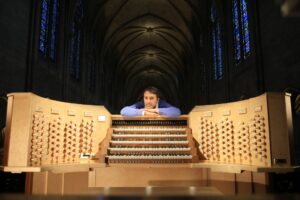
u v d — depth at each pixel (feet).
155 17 103.71
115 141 18.80
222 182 17.99
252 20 43.42
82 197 6.73
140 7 96.17
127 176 17.88
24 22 40.40
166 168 18.06
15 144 14.97
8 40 35.81
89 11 81.20
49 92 50.39
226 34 60.03
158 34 119.65
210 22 76.84
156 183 17.84
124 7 93.50
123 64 148.15
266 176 15.67
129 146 18.72
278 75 36.19
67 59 59.11
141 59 156.56
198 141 19.42
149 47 136.15
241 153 17.26
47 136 16.76
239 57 53.11
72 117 18.76
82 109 19.42
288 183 15.51
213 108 19.25
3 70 34.50
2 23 34.40
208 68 76.69
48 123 16.94
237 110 17.72
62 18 58.23
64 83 57.62
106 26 97.60
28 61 41.27
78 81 71.00
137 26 111.14
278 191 15.40
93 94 90.38
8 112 15.52
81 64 74.23
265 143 15.53
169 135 19.12
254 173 16.80
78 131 19.01
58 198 6.66
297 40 31.55
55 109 17.54
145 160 17.75
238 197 6.17
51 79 51.60
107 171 17.89
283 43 34.86
